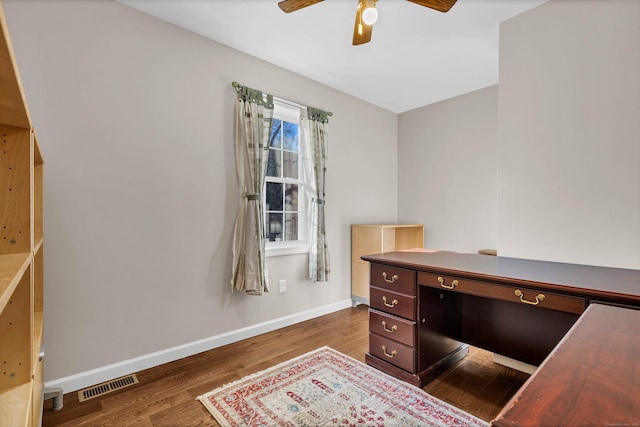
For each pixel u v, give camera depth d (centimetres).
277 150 307
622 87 182
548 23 209
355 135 371
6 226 95
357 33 194
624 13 181
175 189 230
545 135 211
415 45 261
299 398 178
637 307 119
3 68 60
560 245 205
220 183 253
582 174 197
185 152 235
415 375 191
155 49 221
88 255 195
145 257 217
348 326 298
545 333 188
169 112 227
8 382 96
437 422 158
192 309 238
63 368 187
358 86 342
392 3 208
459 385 194
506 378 203
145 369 214
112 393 185
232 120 260
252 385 192
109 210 203
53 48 184
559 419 50
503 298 155
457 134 371
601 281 143
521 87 221
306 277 318
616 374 63
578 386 59
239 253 257
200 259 242
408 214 418
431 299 199
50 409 171
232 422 158
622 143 183
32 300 98
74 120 190
